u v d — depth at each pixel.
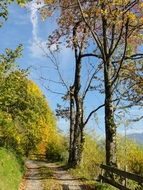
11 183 19.95
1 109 32.84
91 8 28.05
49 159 75.06
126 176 17.89
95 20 29.36
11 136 39.53
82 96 41.56
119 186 20.34
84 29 34.00
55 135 82.88
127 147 45.25
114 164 27.52
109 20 27.09
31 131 47.06
